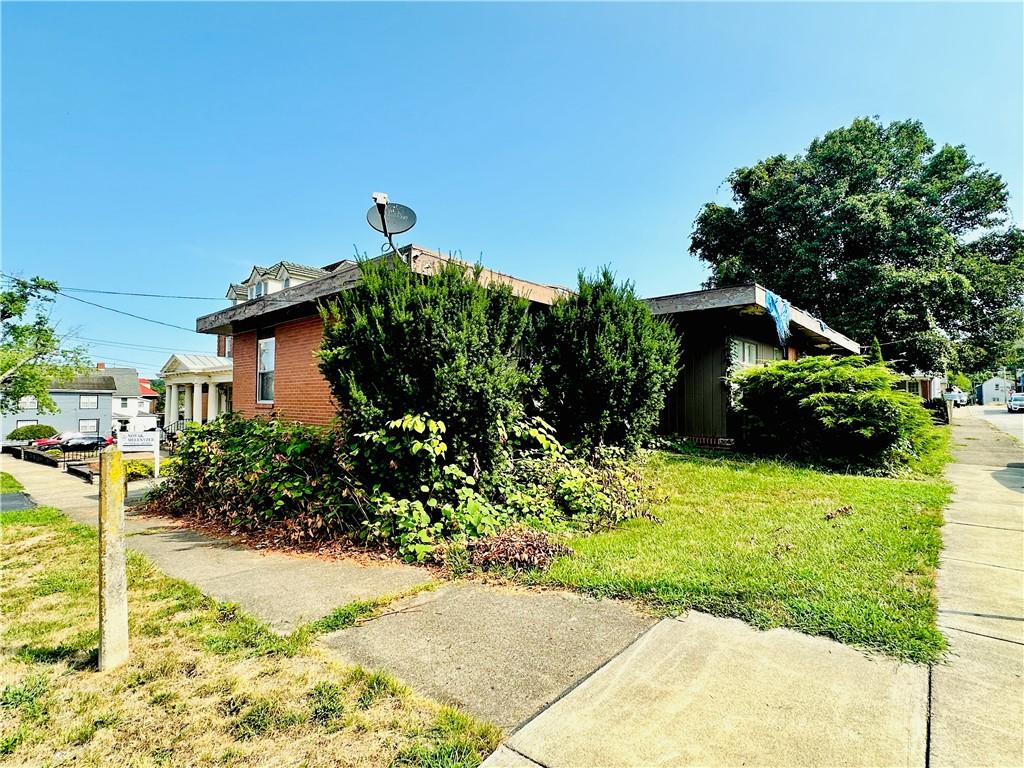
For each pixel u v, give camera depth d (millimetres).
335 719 2135
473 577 3932
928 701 2193
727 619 3059
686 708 2170
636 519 5531
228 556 4773
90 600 3596
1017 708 2133
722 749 1904
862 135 20250
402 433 5027
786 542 4496
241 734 2049
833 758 1844
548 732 2029
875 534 4688
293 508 5543
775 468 8266
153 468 11469
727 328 10375
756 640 2789
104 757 1925
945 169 19938
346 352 5281
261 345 10797
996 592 3361
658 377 8109
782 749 1898
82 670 2568
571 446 7457
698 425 10695
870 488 6914
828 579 3574
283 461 5859
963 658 2549
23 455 22500
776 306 9797
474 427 5250
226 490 6273
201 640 2904
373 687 2375
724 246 23297
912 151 20438
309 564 4457
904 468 8461
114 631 2604
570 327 7746
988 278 19297
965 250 20906
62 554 4883
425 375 5176
